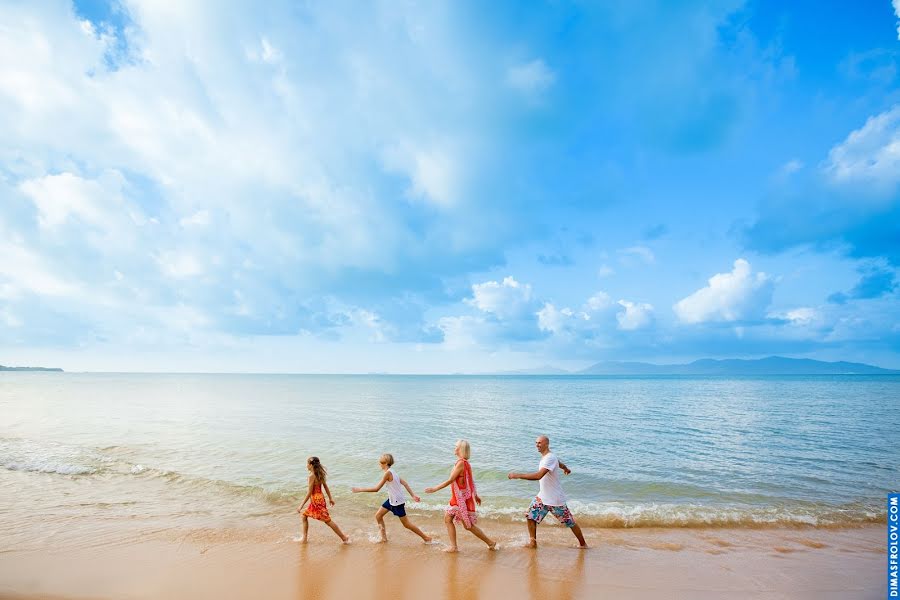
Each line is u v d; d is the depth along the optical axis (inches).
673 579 252.8
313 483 306.2
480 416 1272.1
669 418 1200.2
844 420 1111.6
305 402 1838.1
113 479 489.7
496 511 391.5
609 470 563.2
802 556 291.9
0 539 309.3
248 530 335.3
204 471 535.8
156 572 257.4
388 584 244.1
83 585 239.0
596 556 288.7
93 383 4362.7
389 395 2539.4
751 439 808.9
